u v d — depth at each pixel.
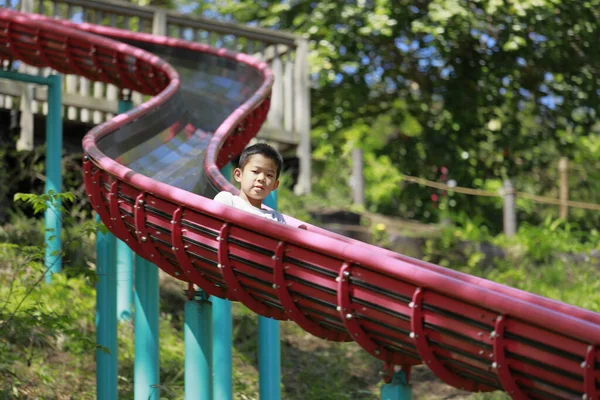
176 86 9.46
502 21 16.92
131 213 6.08
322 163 21.23
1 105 12.91
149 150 8.22
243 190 6.00
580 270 14.64
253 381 9.41
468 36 17.53
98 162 6.30
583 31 17.25
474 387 4.72
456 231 14.84
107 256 8.33
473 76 18.14
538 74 18.22
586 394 3.91
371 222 14.59
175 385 8.60
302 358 10.45
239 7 19.16
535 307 4.04
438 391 9.77
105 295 8.19
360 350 10.80
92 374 8.74
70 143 13.59
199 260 5.61
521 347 4.14
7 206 12.91
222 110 10.63
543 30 16.75
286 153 15.14
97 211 6.48
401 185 19.36
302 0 18.67
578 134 18.97
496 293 4.17
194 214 5.54
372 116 19.17
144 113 8.50
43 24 10.55
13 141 13.27
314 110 19.17
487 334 4.23
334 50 17.91
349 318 4.73
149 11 13.59
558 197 21.16
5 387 7.72
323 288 4.84
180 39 13.38
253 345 10.45
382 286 4.58
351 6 17.34
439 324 4.39
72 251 11.18
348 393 9.48
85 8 13.18
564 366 4.00
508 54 17.77
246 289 5.44
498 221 20.14
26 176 12.88
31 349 8.63
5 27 10.80
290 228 4.93
